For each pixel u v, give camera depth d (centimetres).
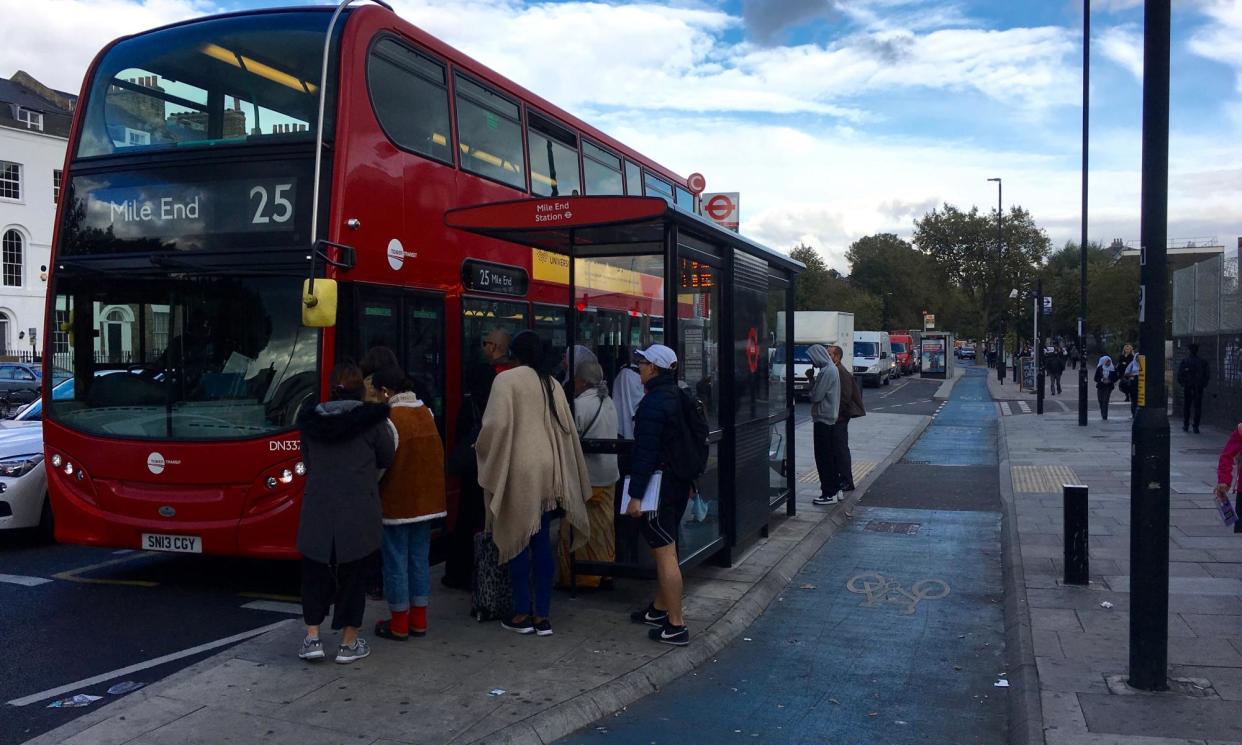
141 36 809
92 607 728
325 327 722
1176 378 2420
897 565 916
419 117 842
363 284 754
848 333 4103
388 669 558
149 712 489
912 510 1216
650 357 618
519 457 601
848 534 1066
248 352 736
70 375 775
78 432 761
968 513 1191
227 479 726
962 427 2491
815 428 1199
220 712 490
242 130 757
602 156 1216
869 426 2378
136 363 757
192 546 732
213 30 781
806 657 643
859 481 1424
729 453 835
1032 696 530
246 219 744
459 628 645
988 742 504
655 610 662
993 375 6944
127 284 763
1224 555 867
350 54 756
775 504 1024
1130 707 511
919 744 500
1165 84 523
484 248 939
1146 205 530
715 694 568
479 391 724
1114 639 635
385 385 600
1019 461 1625
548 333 1074
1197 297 2388
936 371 6194
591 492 666
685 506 679
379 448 556
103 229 775
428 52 861
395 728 472
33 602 741
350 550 542
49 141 4619
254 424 729
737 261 848
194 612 716
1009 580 827
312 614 559
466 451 714
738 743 495
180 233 755
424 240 838
